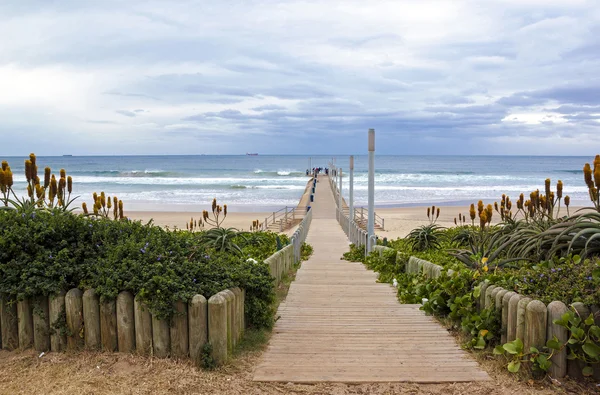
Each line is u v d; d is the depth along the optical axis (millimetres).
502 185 54344
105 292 4055
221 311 3982
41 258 4285
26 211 4797
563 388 3598
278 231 23688
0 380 3678
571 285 4105
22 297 4082
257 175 73625
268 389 3621
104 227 4941
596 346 3576
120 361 3953
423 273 7141
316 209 33906
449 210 33125
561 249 5535
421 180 62688
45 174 5953
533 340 3773
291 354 4344
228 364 4012
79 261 4473
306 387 3660
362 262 12617
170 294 4020
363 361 4164
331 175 51844
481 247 6977
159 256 4430
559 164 117188
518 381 3738
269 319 5066
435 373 3896
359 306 6375
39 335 4172
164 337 4051
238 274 4672
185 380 3689
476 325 4434
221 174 75000
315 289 7734
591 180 5500
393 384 3707
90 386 3568
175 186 52469
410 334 4980
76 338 4148
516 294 4148
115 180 60094
